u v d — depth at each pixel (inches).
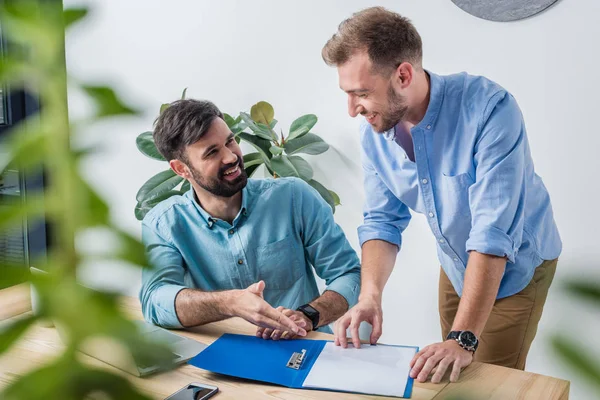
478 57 90.0
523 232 64.1
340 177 104.3
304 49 104.1
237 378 48.4
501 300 66.6
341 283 66.2
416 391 45.4
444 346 49.6
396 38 55.9
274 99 108.9
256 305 54.6
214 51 113.5
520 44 86.7
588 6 81.7
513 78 88.1
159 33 118.6
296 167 96.8
